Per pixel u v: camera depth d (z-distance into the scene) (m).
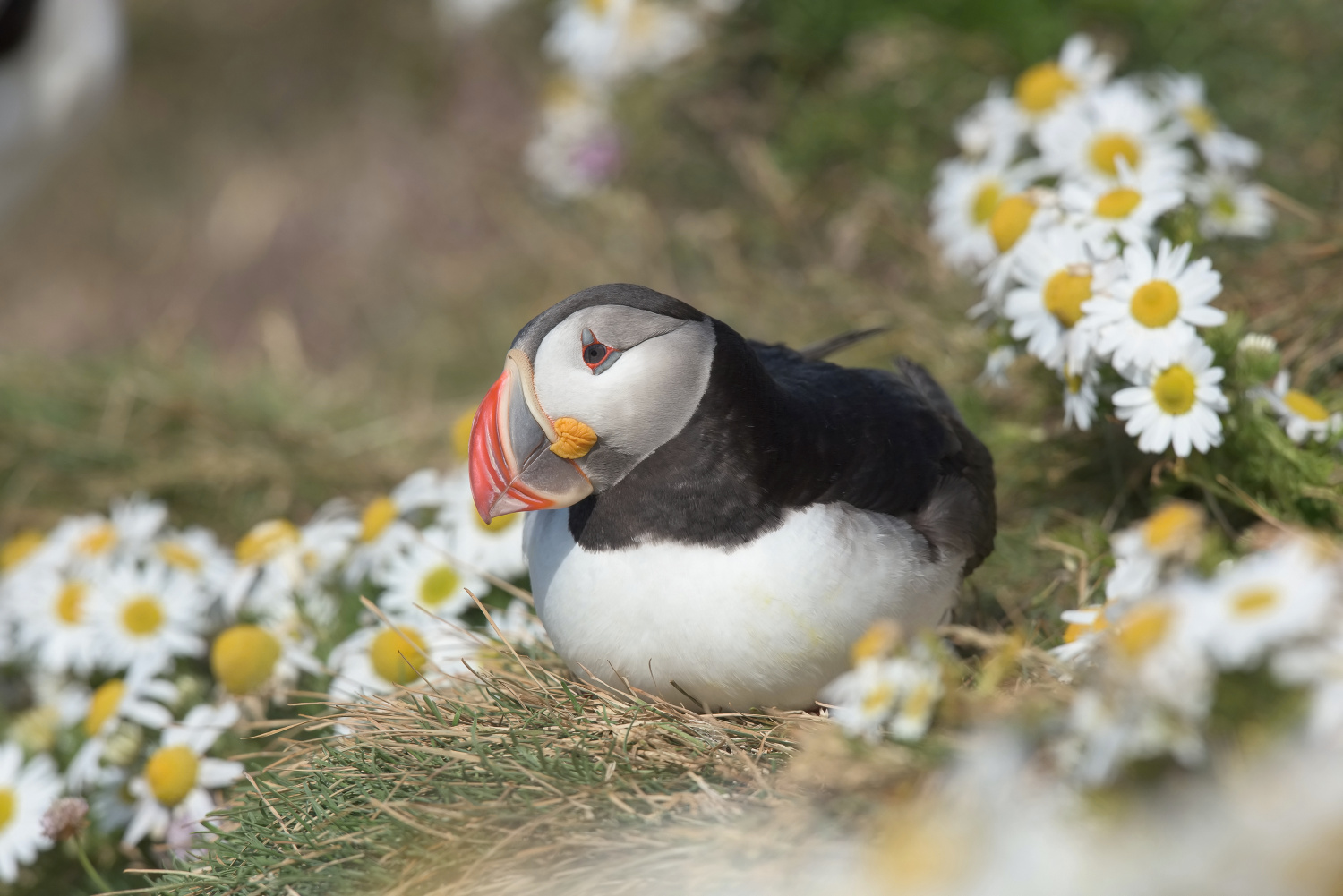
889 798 4.06
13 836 6.03
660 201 10.84
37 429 9.77
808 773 4.31
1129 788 3.61
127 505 8.42
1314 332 6.66
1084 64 7.94
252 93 15.09
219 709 6.23
